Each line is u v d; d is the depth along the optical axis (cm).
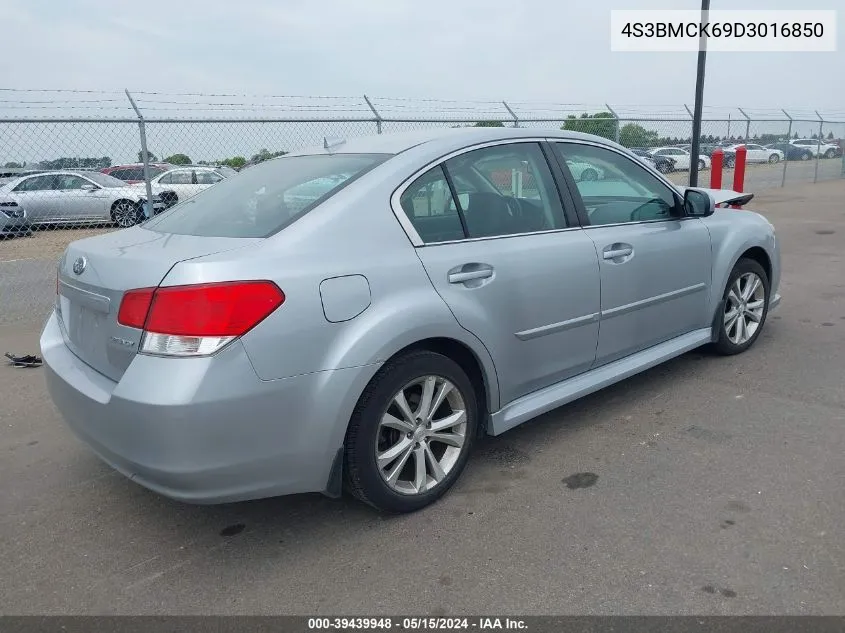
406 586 260
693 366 483
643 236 399
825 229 1141
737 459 345
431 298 295
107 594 262
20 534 305
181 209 351
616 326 388
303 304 259
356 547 286
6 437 405
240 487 257
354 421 281
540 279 340
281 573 271
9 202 833
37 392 477
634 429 386
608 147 406
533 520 299
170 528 307
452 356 324
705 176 1741
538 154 366
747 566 261
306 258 266
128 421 248
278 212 294
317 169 330
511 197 349
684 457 350
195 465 245
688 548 273
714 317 465
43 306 722
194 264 249
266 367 251
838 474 326
